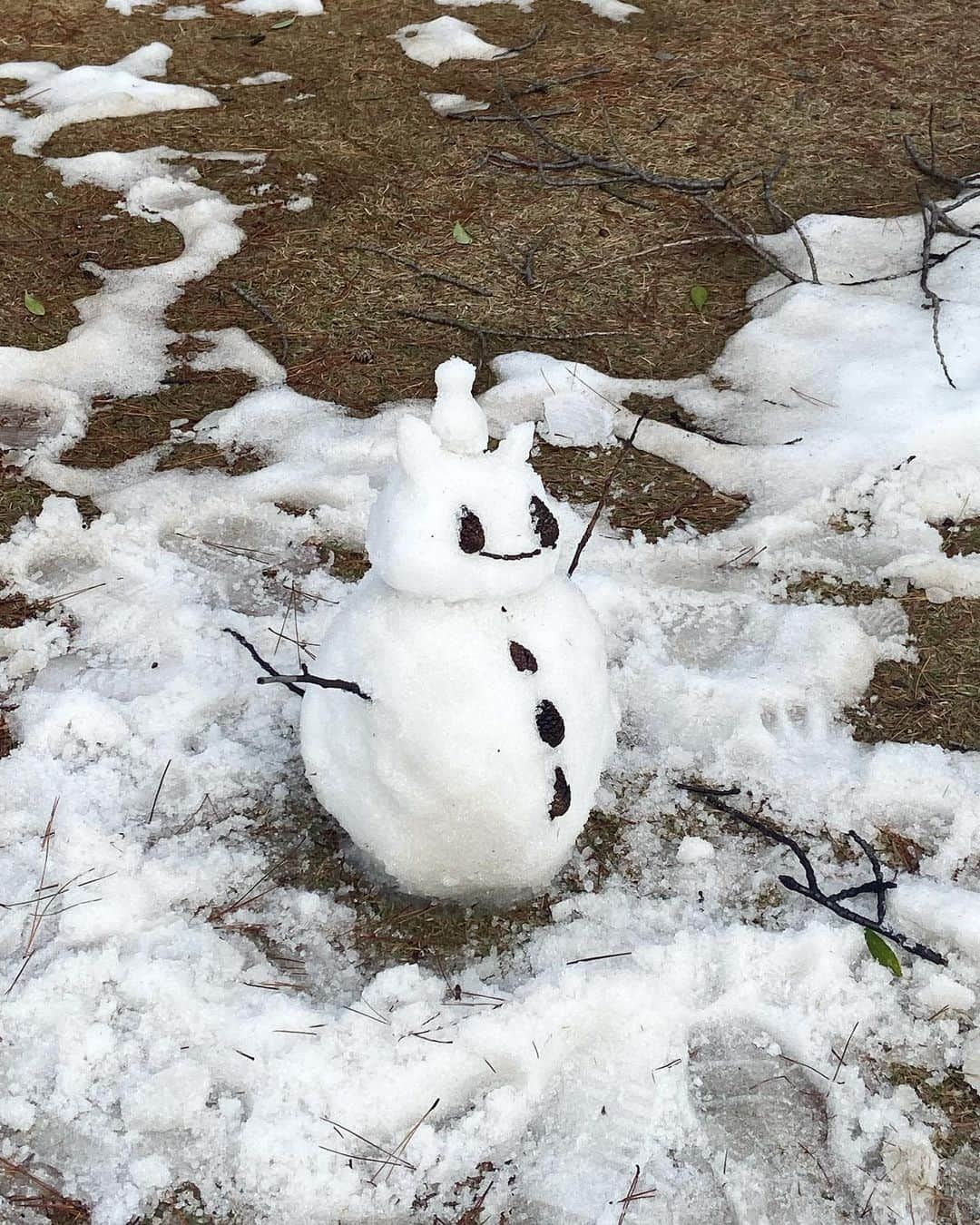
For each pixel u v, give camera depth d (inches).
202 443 149.9
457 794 114.7
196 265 181.6
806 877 123.6
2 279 177.2
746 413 152.3
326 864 124.1
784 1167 114.7
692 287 175.8
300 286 176.7
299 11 275.3
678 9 270.8
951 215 187.0
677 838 125.6
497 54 252.1
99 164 209.0
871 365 153.9
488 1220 113.0
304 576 139.6
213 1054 116.3
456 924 121.7
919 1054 117.5
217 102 235.0
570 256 184.1
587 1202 113.4
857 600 138.0
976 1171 114.5
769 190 188.5
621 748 129.5
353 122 225.5
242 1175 113.6
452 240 188.1
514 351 162.7
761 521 142.1
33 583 138.6
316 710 118.4
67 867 122.9
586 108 227.9
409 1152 114.2
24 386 154.5
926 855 124.8
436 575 112.3
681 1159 114.9
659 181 199.5
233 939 121.0
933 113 221.6
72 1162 114.2
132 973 118.3
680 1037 117.8
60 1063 116.1
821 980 119.0
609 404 153.1
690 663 134.4
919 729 130.8
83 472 146.9
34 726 129.1
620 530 143.3
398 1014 117.3
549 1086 116.6
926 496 143.3
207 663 133.0
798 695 131.8
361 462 147.7
